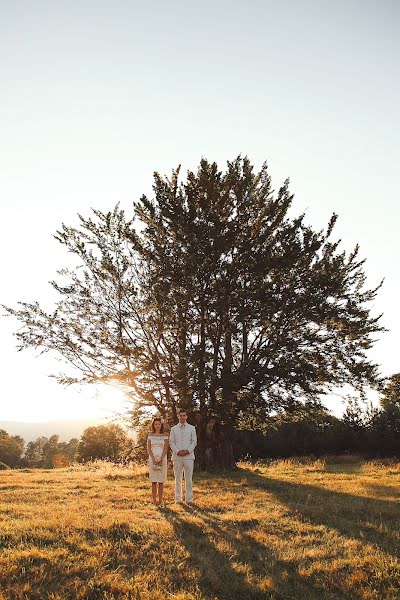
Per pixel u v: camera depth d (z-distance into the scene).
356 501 11.84
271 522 9.52
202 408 20.17
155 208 22.27
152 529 8.44
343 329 21.94
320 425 23.58
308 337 21.52
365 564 7.39
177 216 20.69
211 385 19.61
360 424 38.19
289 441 38.12
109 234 21.84
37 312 21.31
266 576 6.98
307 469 22.38
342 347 22.22
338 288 21.86
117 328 21.47
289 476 18.66
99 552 7.34
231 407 19.92
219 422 21.05
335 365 21.86
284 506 11.02
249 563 7.37
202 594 6.42
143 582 6.57
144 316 21.12
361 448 37.56
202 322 20.61
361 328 21.81
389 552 7.88
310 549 8.04
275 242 21.80
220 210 21.42
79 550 7.36
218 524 9.20
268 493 13.07
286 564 7.48
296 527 9.26
